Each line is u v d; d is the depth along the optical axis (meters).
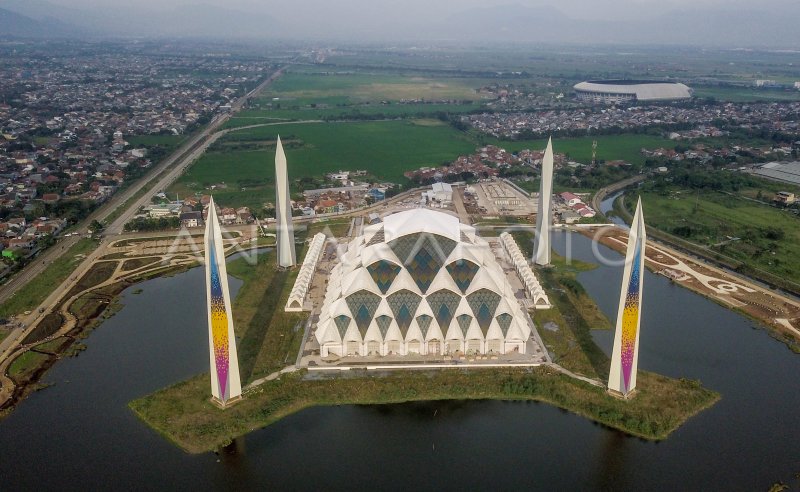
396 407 143.00
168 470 122.69
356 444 131.00
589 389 146.88
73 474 121.31
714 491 117.31
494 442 131.50
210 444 129.38
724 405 142.50
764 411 140.38
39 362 160.00
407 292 165.50
